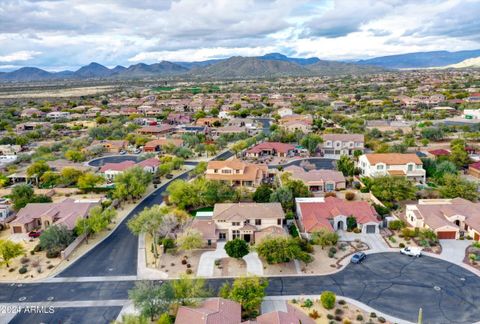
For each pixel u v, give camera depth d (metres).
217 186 97.50
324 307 55.91
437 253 71.25
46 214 86.69
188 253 73.69
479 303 56.66
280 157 145.25
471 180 108.38
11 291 62.31
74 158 144.38
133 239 81.00
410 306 56.22
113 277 65.94
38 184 119.06
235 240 69.81
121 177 105.25
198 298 55.09
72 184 118.81
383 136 170.12
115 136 184.00
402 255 71.06
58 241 73.81
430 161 114.69
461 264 67.25
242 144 152.00
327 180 106.94
